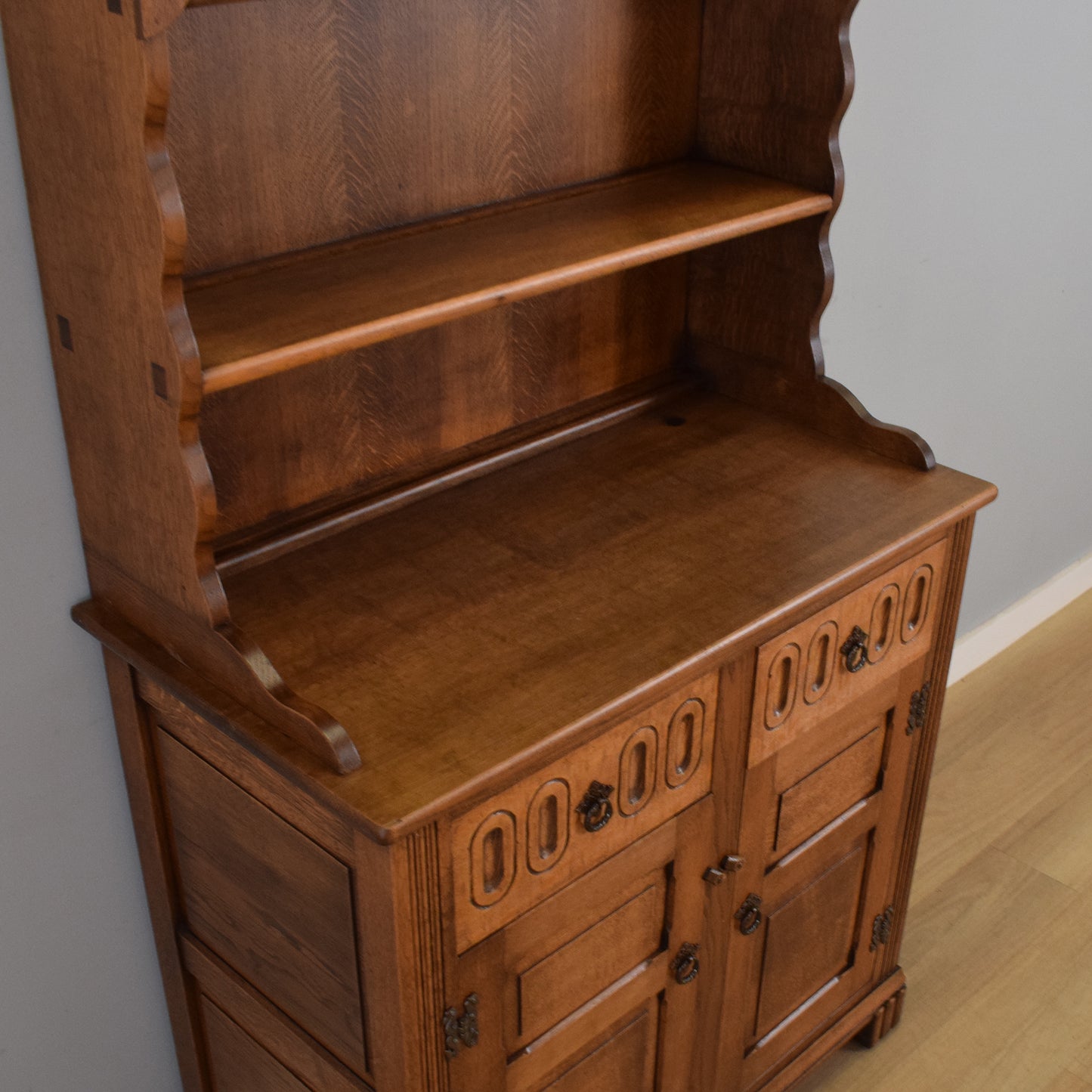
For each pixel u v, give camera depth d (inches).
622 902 65.6
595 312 78.2
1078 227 119.6
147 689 64.0
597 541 69.2
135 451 55.1
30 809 67.6
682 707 62.7
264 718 55.4
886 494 73.5
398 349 69.3
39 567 62.7
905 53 93.8
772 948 78.5
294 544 68.2
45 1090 74.9
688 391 84.4
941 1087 90.0
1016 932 102.2
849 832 80.2
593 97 72.4
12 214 55.2
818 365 78.4
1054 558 139.3
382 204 65.7
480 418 75.0
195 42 56.3
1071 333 125.5
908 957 99.9
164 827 69.1
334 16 60.2
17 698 64.7
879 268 101.9
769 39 72.4
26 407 59.2
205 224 59.7
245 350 52.2
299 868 59.1
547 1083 66.6
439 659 60.1
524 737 55.0
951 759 120.0
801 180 74.0
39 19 48.3
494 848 56.8
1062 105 110.7
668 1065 74.7
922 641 78.0
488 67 67.1
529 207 70.6
